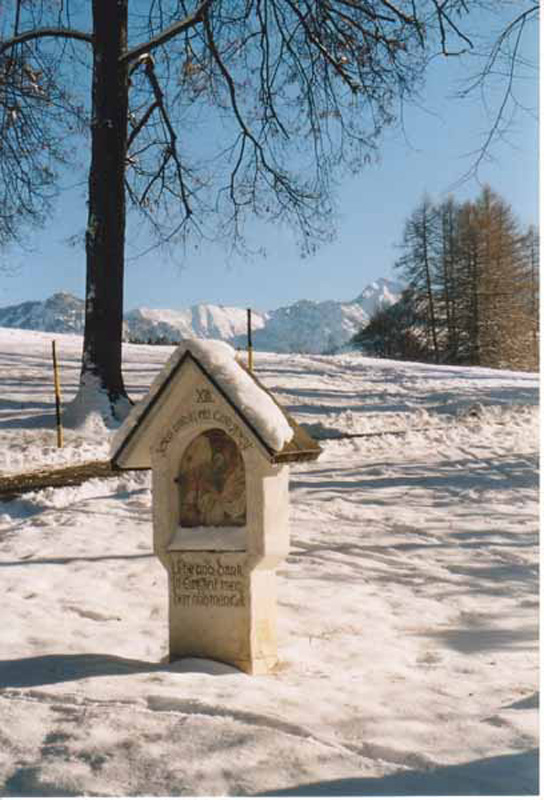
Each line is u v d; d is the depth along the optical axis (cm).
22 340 3475
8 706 451
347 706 452
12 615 683
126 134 1948
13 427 1838
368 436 1700
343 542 924
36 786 358
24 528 1040
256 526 519
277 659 547
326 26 2002
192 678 491
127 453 552
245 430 511
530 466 1343
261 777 358
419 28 1847
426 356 6200
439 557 862
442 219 6238
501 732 412
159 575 819
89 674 508
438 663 563
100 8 1916
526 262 6222
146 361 2967
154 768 368
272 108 2175
